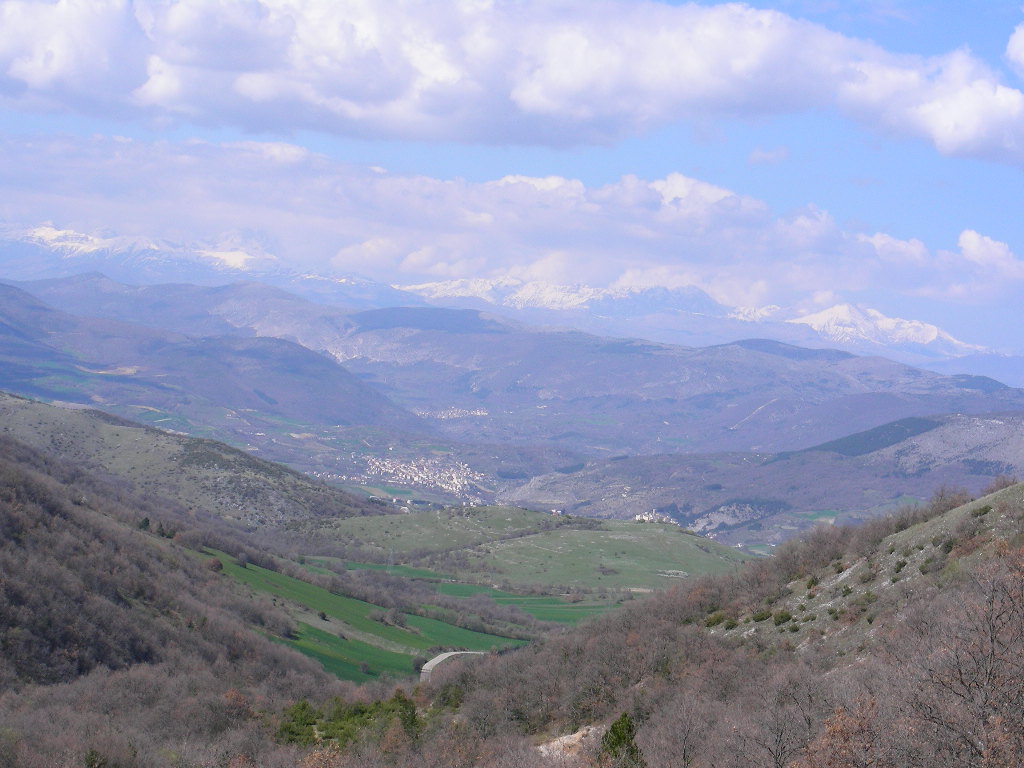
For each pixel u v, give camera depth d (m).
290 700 82.00
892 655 45.78
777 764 35.16
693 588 86.50
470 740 64.25
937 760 28.50
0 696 68.56
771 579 78.31
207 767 58.12
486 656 92.25
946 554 62.16
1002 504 63.34
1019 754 27.16
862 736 29.97
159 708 70.31
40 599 83.19
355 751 63.41
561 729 65.81
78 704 69.00
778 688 49.84
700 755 43.75
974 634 32.97
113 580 96.88
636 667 68.94
